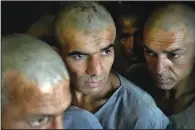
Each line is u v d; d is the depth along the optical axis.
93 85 1.04
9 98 0.91
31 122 0.92
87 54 1.01
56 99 0.91
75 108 1.06
